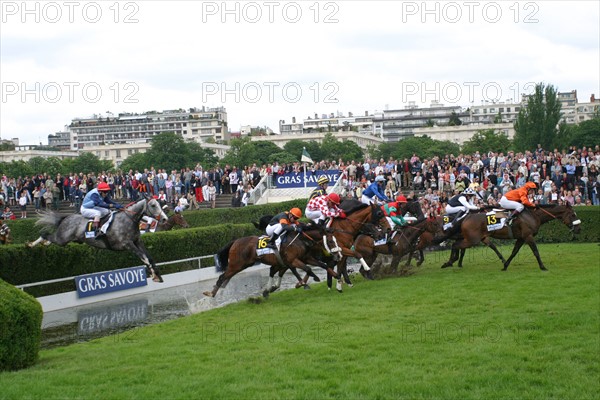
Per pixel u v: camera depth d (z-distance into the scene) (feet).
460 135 344.90
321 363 25.43
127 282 51.80
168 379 23.81
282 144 337.11
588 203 76.64
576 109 421.18
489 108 416.26
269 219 42.86
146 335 32.68
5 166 201.16
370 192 48.24
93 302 48.42
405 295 38.78
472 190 49.62
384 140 440.04
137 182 97.55
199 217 84.38
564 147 174.60
